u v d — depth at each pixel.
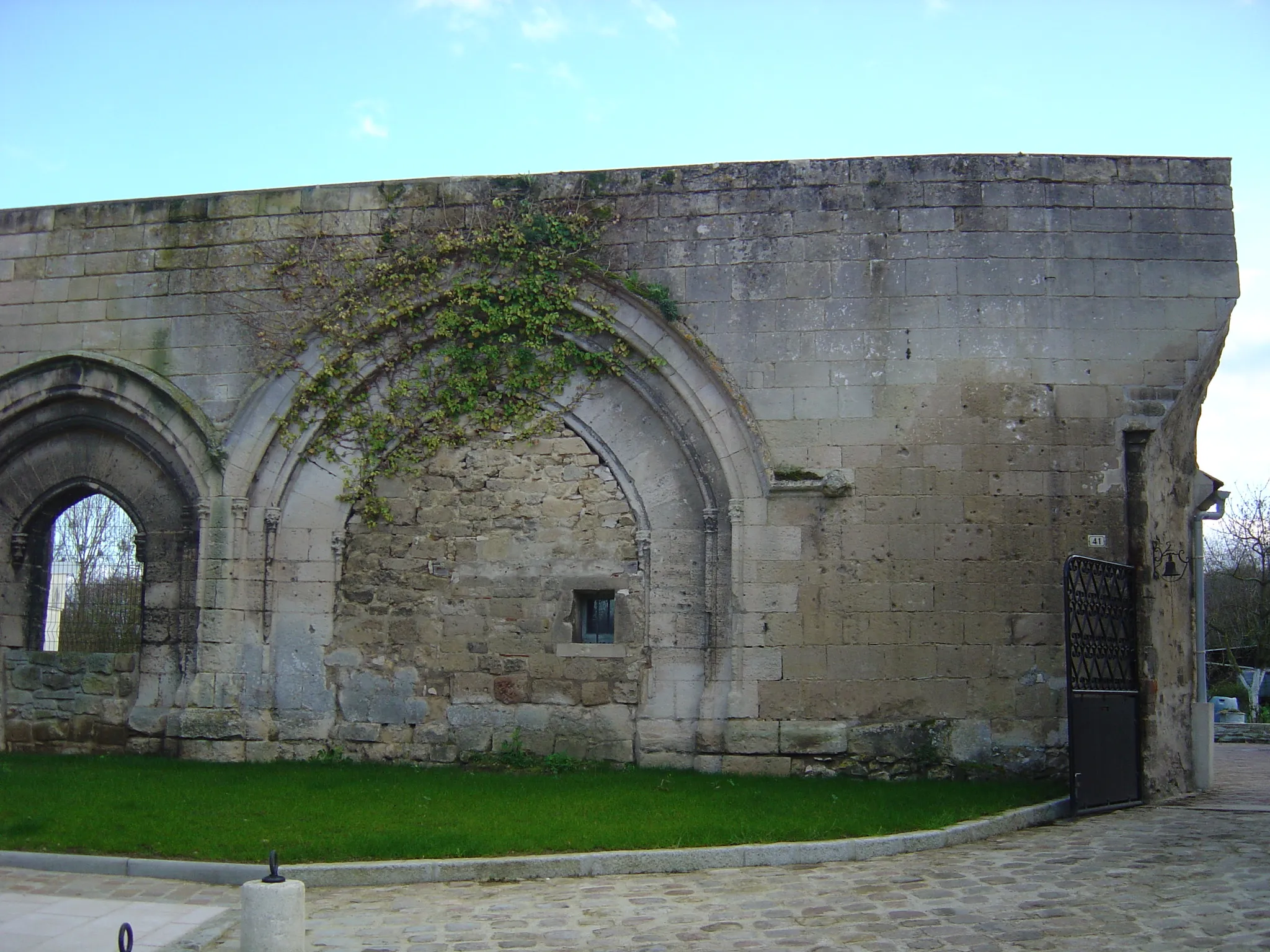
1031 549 13.23
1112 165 13.75
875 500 13.42
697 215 14.16
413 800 11.38
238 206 15.16
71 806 10.88
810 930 7.37
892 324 13.62
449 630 14.29
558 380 14.45
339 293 14.76
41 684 15.12
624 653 13.88
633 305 14.22
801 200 13.96
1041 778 12.91
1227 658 36.28
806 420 13.61
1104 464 13.31
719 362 13.84
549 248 14.41
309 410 14.76
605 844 9.49
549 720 13.91
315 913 8.08
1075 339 13.48
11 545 15.41
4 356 15.46
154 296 15.20
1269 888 8.16
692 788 12.13
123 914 8.09
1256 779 15.05
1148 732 12.46
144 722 14.59
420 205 14.80
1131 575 12.77
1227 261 13.56
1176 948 6.81
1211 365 13.57
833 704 13.19
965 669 13.11
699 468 13.88
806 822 10.21
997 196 13.70
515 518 14.36
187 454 14.78
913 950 6.90
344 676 14.35
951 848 9.79
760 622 13.41
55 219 15.61
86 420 15.24
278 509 14.62
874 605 13.29
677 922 7.66
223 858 9.30
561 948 7.13
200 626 14.42
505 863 9.06
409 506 14.59
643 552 13.97
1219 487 14.99
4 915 8.05
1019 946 6.93
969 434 13.40
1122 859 9.21
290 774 13.02
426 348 14.82
